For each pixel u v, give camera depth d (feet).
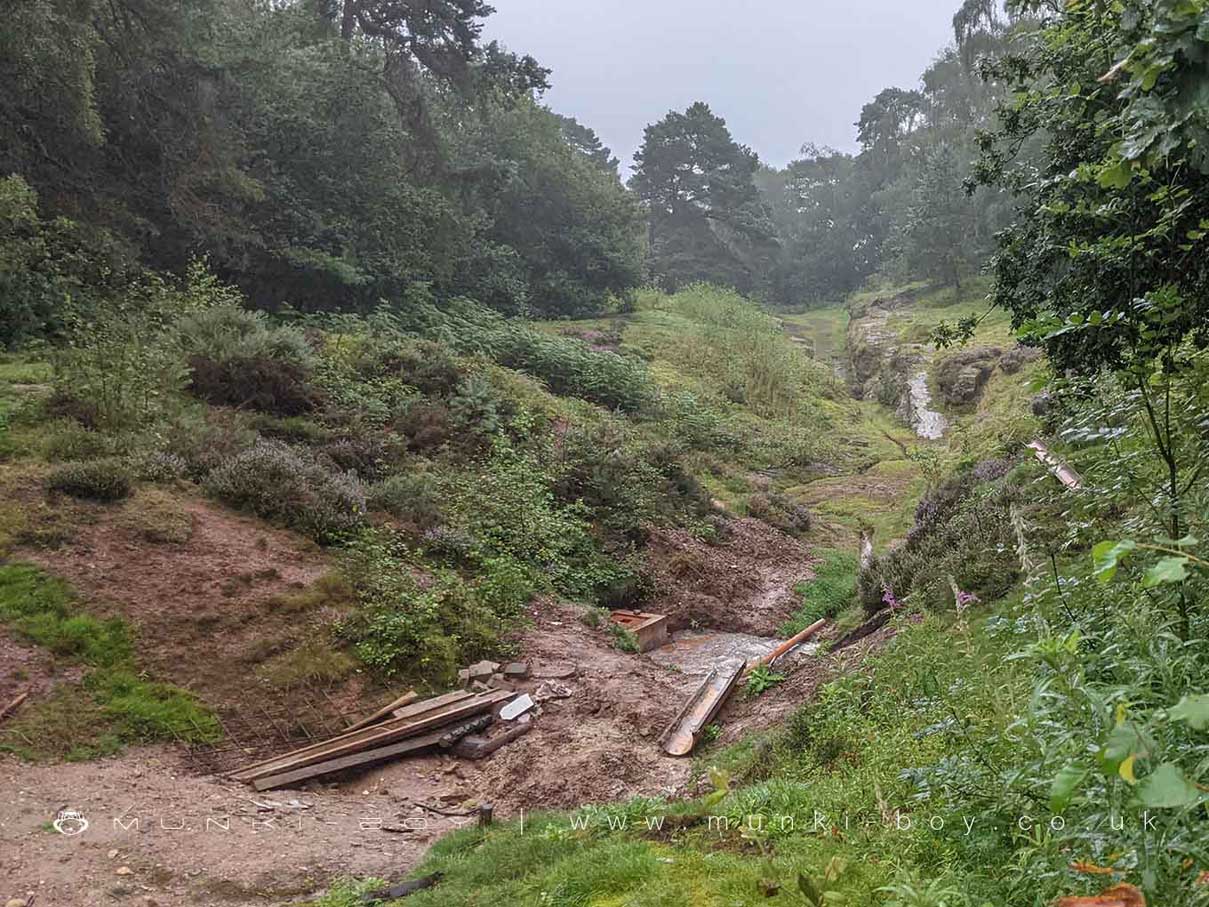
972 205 171.94
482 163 125.90
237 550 36.78
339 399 54.75
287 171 95.61
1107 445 15.05
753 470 87.66
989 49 153.89
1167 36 7.60
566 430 64.64
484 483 50.11
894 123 281.33
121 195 75.77
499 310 130.31
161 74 78.64
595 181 165.48
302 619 34.01
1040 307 23.03
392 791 27.32
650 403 91.91
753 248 274.77
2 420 40.45
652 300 166.20
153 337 52.85
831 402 123.54
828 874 9.34
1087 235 16.79
